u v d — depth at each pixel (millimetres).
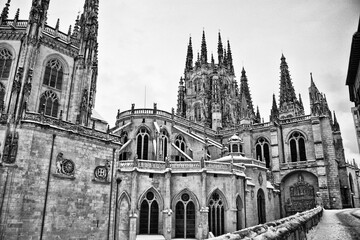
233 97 126438
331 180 72812
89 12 57594
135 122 72500
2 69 47188
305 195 76000
